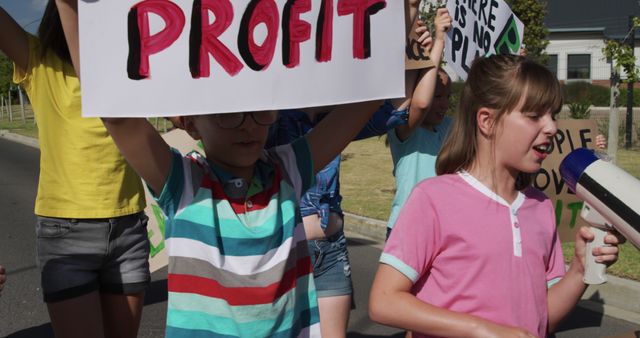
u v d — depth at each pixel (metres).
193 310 1.79
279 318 1.83
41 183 2.74
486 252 1.93
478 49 4.15
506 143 1.97
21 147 20.02
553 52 36.59
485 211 1.97
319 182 3.03
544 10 22.98
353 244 7.38
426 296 1.99
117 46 1.55
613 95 9.93
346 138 2.12
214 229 1.81
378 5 1.87
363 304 5.31
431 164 3.59
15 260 6.63
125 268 2.84
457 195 1.99
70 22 1.62
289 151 2.05
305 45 1.75
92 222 2.72
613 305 5.28
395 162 3.70
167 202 1.82
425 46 3.05
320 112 3.02
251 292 1.80
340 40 1.80
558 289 2.05
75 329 2.71
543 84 1.92
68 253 2.71
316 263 3.06
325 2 1.76
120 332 2.90
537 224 2.04
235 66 1.66
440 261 1.98
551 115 1.97
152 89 1.59
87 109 1.54
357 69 1.84
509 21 4.37
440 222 1.96
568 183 1.87
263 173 1.93
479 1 4.11
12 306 5.21
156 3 1.57
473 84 2.04
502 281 1.93
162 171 1.80
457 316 1.79
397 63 1.92
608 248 1.90
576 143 4.50
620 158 12.98
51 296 2.71
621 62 10.37
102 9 1.53
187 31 1.60
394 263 1.93
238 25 1.65
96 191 2.71
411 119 3.20
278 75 1.71
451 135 2.10
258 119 1.80
